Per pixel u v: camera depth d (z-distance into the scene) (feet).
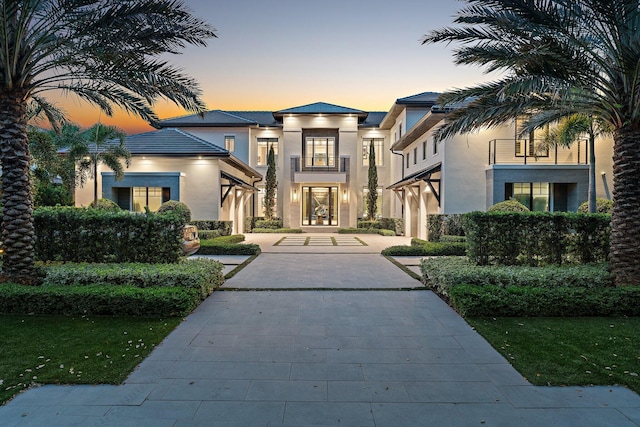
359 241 63.82
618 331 15.99
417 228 72.38
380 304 20.97
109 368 12.28
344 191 88.99
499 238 24.61
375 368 12.63
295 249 50.60
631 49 19.61
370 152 87.04
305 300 21.88
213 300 21.85
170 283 21.01
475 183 49.57
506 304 18.17
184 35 24.36
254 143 92.17
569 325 16.85
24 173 21.52
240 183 64.08
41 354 13.38
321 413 9.85
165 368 12.51
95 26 22.24
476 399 10.57
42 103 29.32
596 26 21.34
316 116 89.66
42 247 25.12
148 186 58.65
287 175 89.86
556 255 24.72
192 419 9.55
